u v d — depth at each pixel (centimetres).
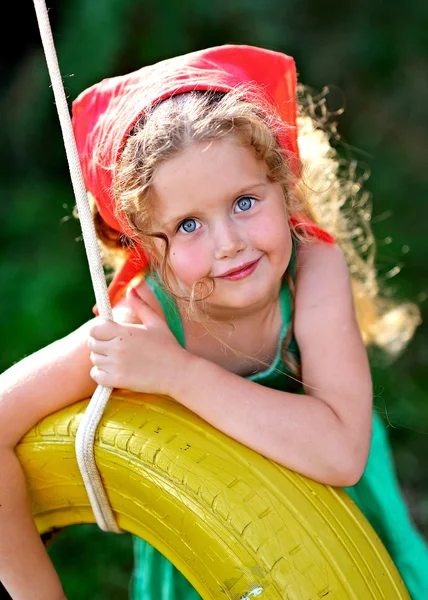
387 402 406
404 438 390
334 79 621
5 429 167
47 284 478
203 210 156
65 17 554
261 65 183
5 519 168
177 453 156
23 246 524
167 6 541
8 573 170
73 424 165
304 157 212
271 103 181
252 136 158
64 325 448
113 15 535
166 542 159
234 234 157
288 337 186
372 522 216
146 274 181
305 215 194
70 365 171
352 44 621
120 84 178
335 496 160
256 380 190
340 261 189
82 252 506
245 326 181
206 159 154
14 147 586
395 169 591
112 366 163
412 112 623
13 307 466
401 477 369
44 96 568
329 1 620
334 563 148
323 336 178
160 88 165
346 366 174
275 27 587
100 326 165
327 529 152
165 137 155
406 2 637
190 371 163
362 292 246
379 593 149
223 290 161
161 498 155
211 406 160
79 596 310
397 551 215
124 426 161
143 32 541
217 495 151
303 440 160
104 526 170
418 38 636
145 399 166
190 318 175
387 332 282
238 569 147
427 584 209
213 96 164
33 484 171
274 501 152
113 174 169
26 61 579
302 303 182
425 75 634
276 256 161
